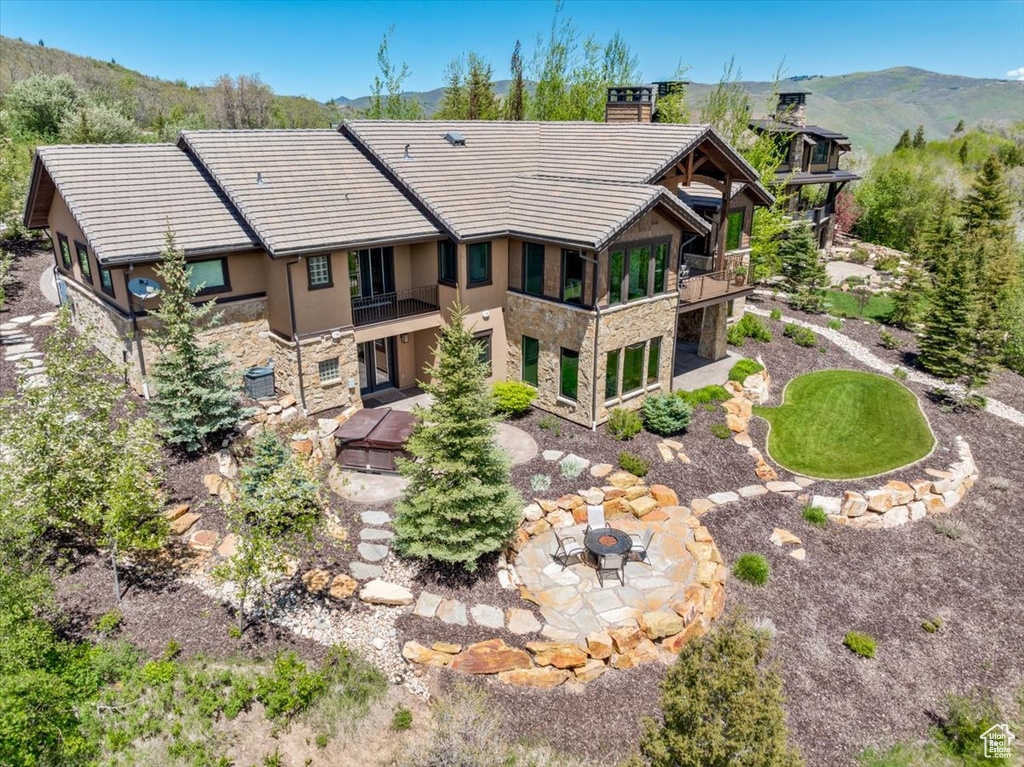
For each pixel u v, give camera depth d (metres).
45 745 10.58
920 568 18.80
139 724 11.20
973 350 29.11
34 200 23.84
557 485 18.88
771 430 24.36
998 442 25.80
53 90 55.41
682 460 21.00
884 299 41.03
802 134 45.00
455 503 14.98
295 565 15.06
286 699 11.79
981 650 16.16
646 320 22.56
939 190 59.81
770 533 18.95
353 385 22.02
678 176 25.25
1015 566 19.28
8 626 11.02
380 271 23.20
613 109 29.77
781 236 40.44
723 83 36.22
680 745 9.02
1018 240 54.22
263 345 21.70
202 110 98.62
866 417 25.81
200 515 16.06
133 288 18.98
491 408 15.22
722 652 9.09
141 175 20.94
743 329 31.81
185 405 17.80
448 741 11.20
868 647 15.55
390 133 25.16
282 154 22.75
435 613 14.34
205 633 13.10
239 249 19.91
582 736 12.36
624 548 15.73
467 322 22.73
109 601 13.55
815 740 13.40
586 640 13.89
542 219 21.88
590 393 21.61
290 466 14.95
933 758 13.30
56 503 13.39
